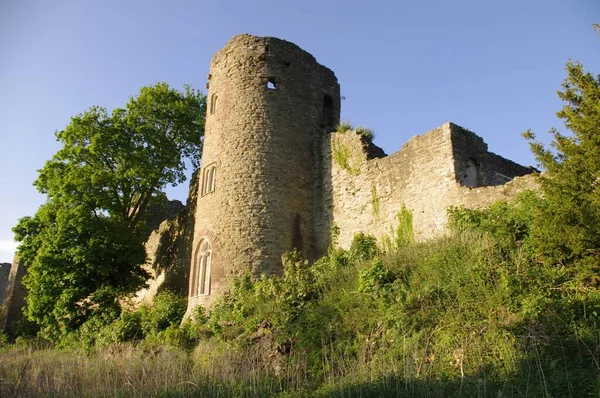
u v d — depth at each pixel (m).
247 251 18.75
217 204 19.78
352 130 20.92
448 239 13.67
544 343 9.01
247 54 21.73
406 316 11.10
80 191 25.44
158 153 28.00
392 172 18.55
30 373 13.39
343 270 15.11
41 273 23.62
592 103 10.36
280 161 20.41
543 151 11.05
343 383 9.95
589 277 10.00
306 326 12.80
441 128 17.22
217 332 14.89
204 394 10.81
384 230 18.16
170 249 26.81
